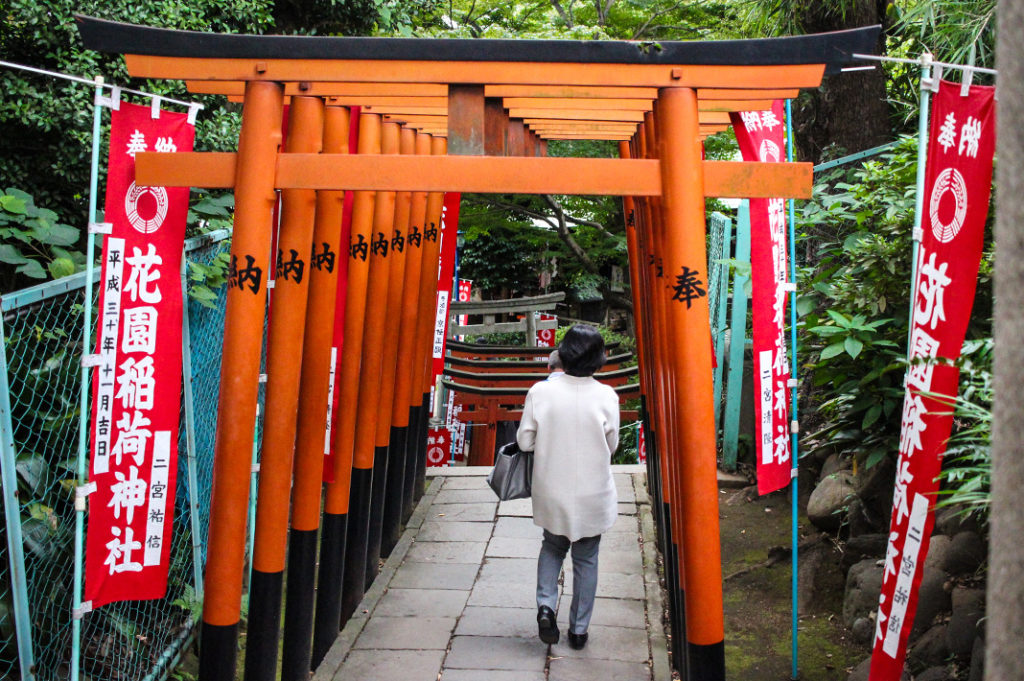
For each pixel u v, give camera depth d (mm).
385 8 5992
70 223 4695
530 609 4355
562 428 3854
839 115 6000
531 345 12062
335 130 3408
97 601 3078
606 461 3885
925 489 2715
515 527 5531
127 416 3096
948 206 2699
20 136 4477
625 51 2686
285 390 2979
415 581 4699
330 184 2793
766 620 4461
